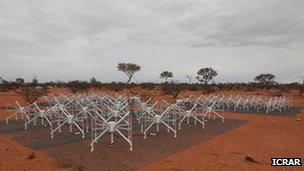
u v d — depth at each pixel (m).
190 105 23.31
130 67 56.16
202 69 61.12
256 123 17.08
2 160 9.41
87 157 9.54
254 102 27.11
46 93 34.00
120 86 51.50
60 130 13.88
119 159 9.35
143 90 47.12
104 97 24.53
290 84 56.69
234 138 12.73
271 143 11.82
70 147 10.81
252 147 11.14
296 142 12.07
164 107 17.72
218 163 9.12
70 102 20.03
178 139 12.37
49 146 10.99
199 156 9.84
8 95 37.47
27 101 26.22
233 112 23.16
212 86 56.16
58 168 8.61
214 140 12.29
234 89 53.38
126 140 11.05
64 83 62.94
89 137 12.48
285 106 26.02
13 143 11.59
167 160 9.33
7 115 20.00
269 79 60.44
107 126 10.74
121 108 15.37
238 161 9.36
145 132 12.51
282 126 16.05
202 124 16.02
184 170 8.45
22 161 9.29
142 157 9.59
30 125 15.59
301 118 19.56
